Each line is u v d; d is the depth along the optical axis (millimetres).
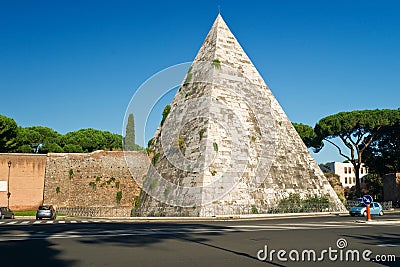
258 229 19422
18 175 49438
